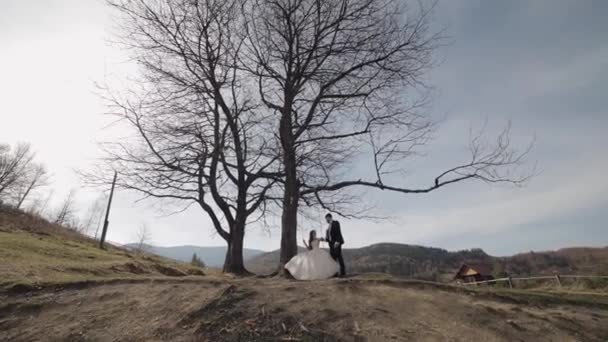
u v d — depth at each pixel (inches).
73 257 500.7
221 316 211.6
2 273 282.0
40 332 199.2
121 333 196.4
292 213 522.9
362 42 567.8
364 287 267.9
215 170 583.2
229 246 572.1
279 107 611.8
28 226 1184.2
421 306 235.5
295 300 237.8
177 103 573.9
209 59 572.4
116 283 277.7
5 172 2223.2
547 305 265.0
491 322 216.2
